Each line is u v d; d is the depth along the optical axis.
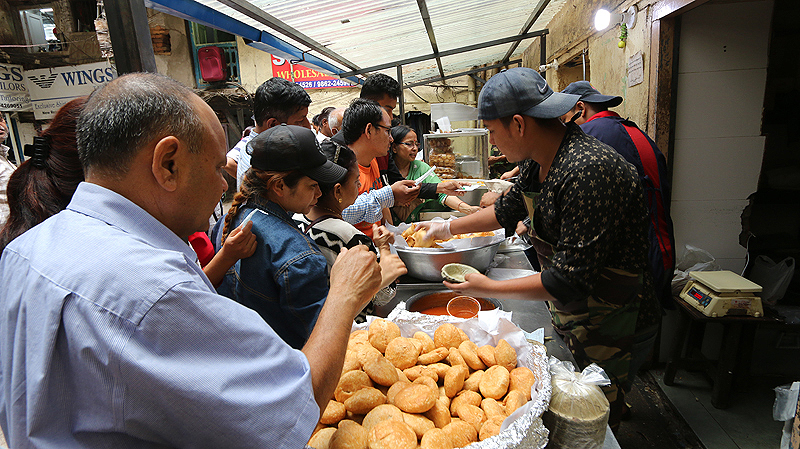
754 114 2.80
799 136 3.12
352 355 1.02
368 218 1.91
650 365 2.98
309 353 0.70
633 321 1.46
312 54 3.80
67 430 0.53
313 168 1.04
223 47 8.42
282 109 2.06
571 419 0.87
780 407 1.88
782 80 3.09
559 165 1.28
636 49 3.10
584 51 4.33
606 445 1.00
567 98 1.23
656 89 2.82
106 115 0.57
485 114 1.32
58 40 7.27
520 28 5.28
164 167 0.60
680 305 2.69
